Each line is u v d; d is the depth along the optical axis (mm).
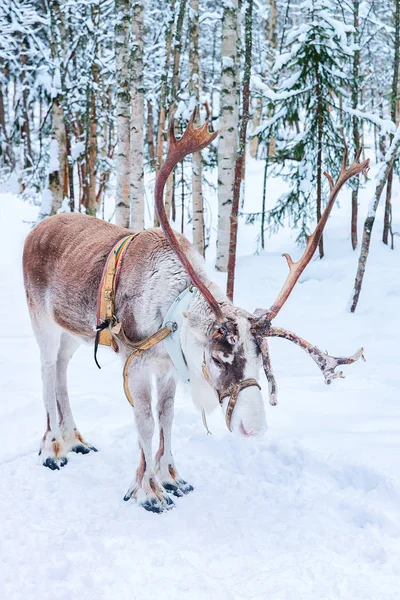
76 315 4219
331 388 5816
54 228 4566
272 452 4262
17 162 26047
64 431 4605
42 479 4102
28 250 4660
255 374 3203
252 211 17141
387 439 4266
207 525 3461
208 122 3348
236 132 11094
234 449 4391
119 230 4406
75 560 3018
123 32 10984
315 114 11289
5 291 11078
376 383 5914
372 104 21234
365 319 8391
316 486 3766
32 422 5070
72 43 15359
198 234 12391
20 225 16281
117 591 2742
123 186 11242
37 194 18094
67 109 13906
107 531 3381
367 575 2826
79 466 4348
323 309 9094
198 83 13234
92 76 15633
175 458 4367
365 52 19703
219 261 11266
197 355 3451
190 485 3979
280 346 7656
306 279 10484
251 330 3227
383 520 3252
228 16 10781
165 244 3861
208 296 3289
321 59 10992
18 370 6602
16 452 4516
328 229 12695
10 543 3143
